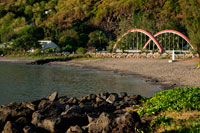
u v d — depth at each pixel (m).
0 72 68.69
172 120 13.87
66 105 19.41
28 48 152.88
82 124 16.08
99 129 13.32
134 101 21.66
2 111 17.69
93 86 41.09
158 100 19.83
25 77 56.84
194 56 78.94
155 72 53.06
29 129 14.76
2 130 16.66
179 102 17.56
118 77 51.47
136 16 177.38
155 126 13.44
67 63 97.06
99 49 173.00
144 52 108.50
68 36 181.88
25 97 33.38
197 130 11.70
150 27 160.38
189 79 40.22
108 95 24.39
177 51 99.62
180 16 186.75
